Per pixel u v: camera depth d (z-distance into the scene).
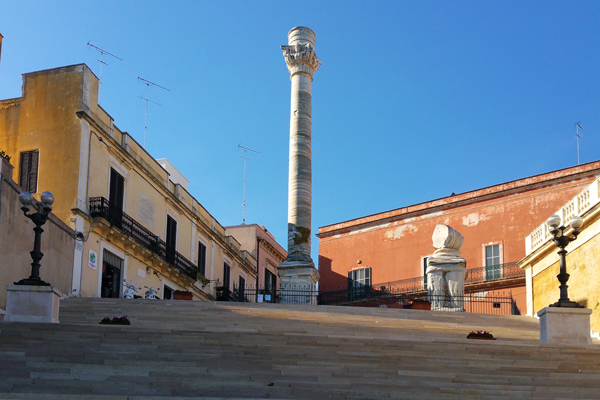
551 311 17.66
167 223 37.22
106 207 30.25
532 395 12.66
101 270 29.95
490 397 12.45
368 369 13.59
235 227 52.28
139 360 13.41
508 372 13.89
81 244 28.34
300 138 31.20
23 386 12.00
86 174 29.73
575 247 25.73
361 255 45.50
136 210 33.72
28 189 29.67
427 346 15.31
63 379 12.33
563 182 38.72
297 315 21.83
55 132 30.11
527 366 14.27
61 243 26.64
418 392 12.48
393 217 44.56
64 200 29.05
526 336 20.30
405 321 21.41
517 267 38.84
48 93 30.69
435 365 13.93
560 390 12.81
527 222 39.34
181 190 39.47
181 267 37.75
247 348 14.55
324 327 19.27
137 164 33.94
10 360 12.96
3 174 22.47
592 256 24.36
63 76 30.77
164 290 36.44
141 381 12.44
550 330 17.52
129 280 32.44
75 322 19.22
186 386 12.32
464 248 41.22
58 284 26.12
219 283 43.66
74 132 29.88
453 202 42.25
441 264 29.25
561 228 18.67
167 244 37.03
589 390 12.83
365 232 45.75
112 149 31.86
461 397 12.41
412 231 43.69
